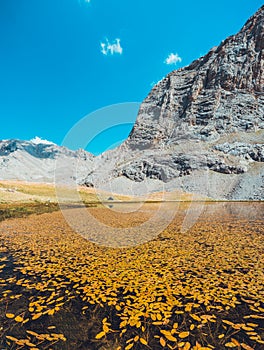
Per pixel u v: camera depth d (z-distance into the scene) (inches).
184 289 195.5
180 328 145.5
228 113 4347.9
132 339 137.2
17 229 514.9
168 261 273.4
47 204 1207.6
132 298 182.7
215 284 204.7
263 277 219.3
